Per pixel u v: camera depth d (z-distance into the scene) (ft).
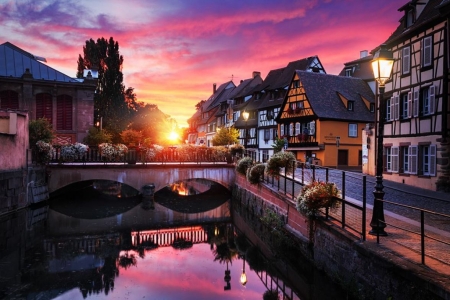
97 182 108.27
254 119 150.82
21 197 57.57
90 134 103.86
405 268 18.11
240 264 36.06
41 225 51.24
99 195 80.53
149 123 147.54
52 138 75.41
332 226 27.78
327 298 27.53
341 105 113.91
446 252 21.15
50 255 37.29
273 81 149.79
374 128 74.33
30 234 46.03
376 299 20.89
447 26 54.13
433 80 57.31
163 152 78.89
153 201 74.54
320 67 138.00
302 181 38.55
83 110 107.14
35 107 103.09
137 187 74.79
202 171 78.89
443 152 54.34
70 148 71.77
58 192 73.97
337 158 110.22
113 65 152.25
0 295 26.63
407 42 64.49
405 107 66.18
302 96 115.14
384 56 24.13
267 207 49.67
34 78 105.70
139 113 160.45
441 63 55.52
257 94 151.94
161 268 33.91
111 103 149.59
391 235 25.36
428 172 58.54
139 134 109.40
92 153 74.02
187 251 40.40
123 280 30.22
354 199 41.37
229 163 82.38
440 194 50.60
